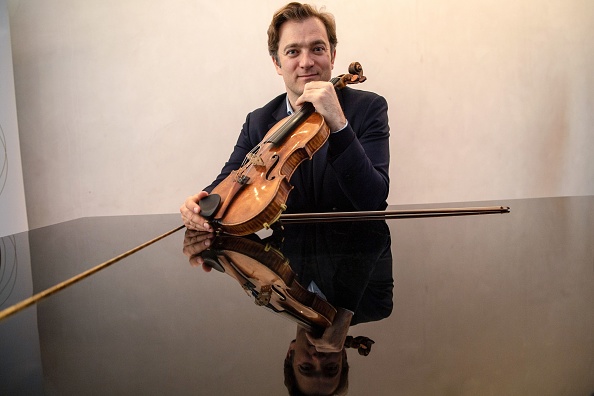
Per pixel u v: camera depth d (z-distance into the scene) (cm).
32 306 65
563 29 283
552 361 43
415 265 81
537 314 56
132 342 52
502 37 275
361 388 39
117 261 93
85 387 41
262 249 97
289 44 162
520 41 278
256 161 115
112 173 262
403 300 63
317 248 96
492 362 43
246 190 113
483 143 282
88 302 67
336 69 265
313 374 42
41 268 87
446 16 268
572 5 282
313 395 37
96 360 47
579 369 41
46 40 251
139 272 83
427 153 277
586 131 296
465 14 270
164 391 39
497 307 59
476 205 183
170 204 266
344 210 160
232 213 109
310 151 121
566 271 75
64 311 63
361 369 42
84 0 251
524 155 289
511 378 40
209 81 260
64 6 250
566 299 61
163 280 78
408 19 265
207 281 76
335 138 135
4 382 42
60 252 104
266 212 105
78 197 262
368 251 93
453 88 274
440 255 88
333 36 176
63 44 252
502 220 130
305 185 165
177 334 53
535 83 284
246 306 63
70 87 255
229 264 86
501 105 281
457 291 66
